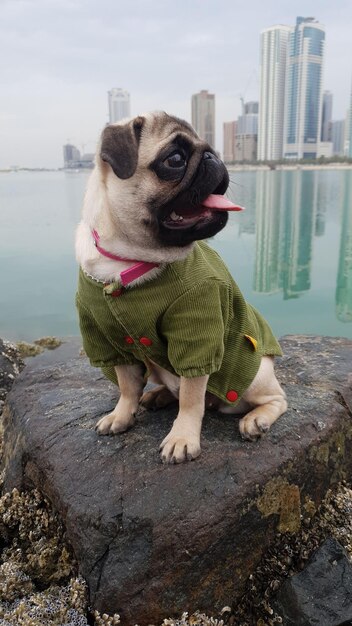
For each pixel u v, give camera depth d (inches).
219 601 16.9
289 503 18.5
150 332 17.0
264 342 21.0
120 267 16.7
